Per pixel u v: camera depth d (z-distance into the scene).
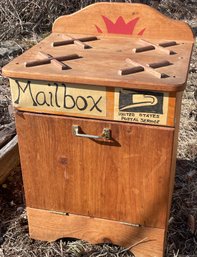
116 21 0.98
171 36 0.97
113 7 0.97
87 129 0.84
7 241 1.02
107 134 0.83
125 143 0.84
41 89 0.83
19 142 0.89
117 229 0.94
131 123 0.82
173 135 0.81
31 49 0.93
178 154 1.34
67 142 0.87
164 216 0.89
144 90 0.78
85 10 0.99
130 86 0.77
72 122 0.84
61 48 0.94
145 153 0.84
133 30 0.98
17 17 2.32
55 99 0.83
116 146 0.84
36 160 0.90
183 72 0.81
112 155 0.86
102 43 0.96
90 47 0.94
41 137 0.88
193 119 1.52
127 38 0.99
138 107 0.80
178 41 0.97
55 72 0.81
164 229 0.91
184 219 1.09
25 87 0.83
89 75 0.79
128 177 0.87
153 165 0.84
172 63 0.85
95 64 0.85
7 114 1.53
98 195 0.91
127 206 0.90
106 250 0.99
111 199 0.90
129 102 0.80
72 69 0.82
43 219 0.98
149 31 0.98
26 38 2.27
